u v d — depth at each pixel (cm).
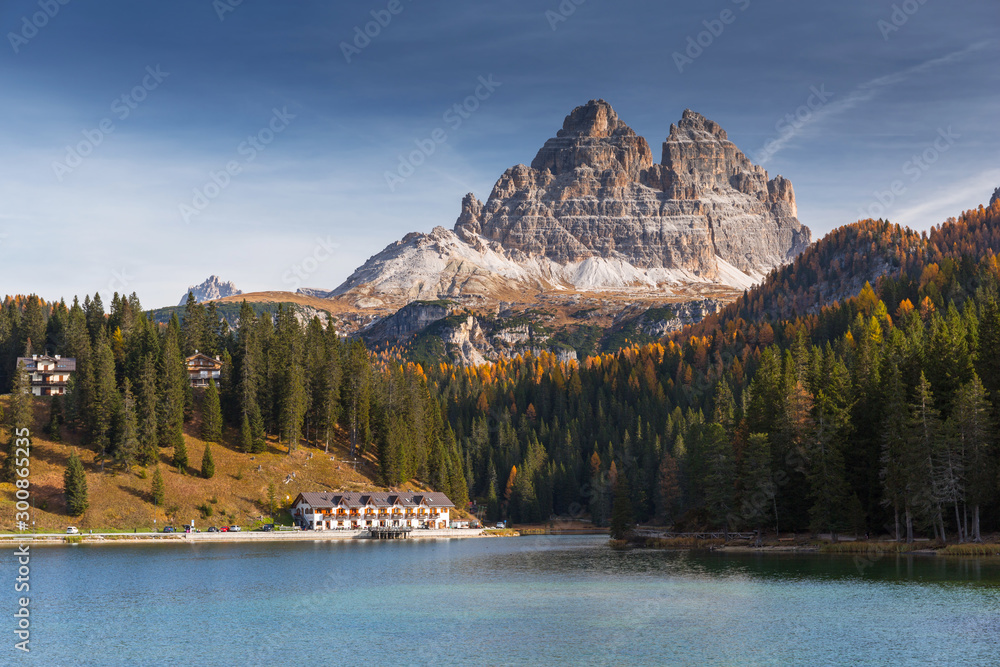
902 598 9869
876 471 14688
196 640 8475
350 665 7500
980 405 12938
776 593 10638
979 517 13675
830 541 14775
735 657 7562
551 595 11012
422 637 8506
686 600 10369
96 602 10669
